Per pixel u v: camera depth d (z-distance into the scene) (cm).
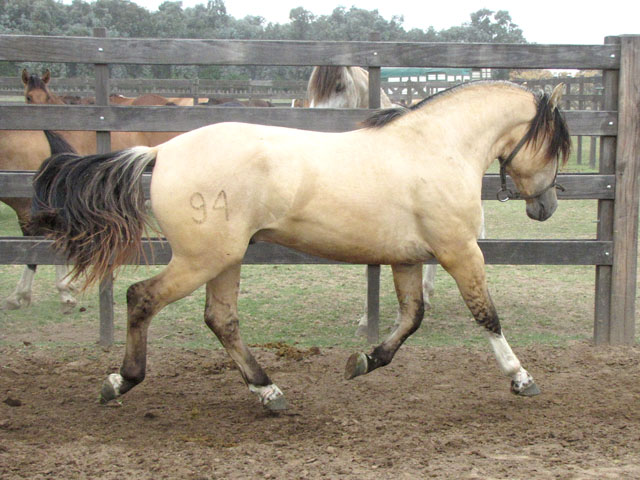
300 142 351
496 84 388
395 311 600
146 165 346
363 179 350
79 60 460
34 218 346
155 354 481
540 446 319
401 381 429
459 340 518
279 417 364
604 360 471
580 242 496
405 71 2211
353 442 326
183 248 337
